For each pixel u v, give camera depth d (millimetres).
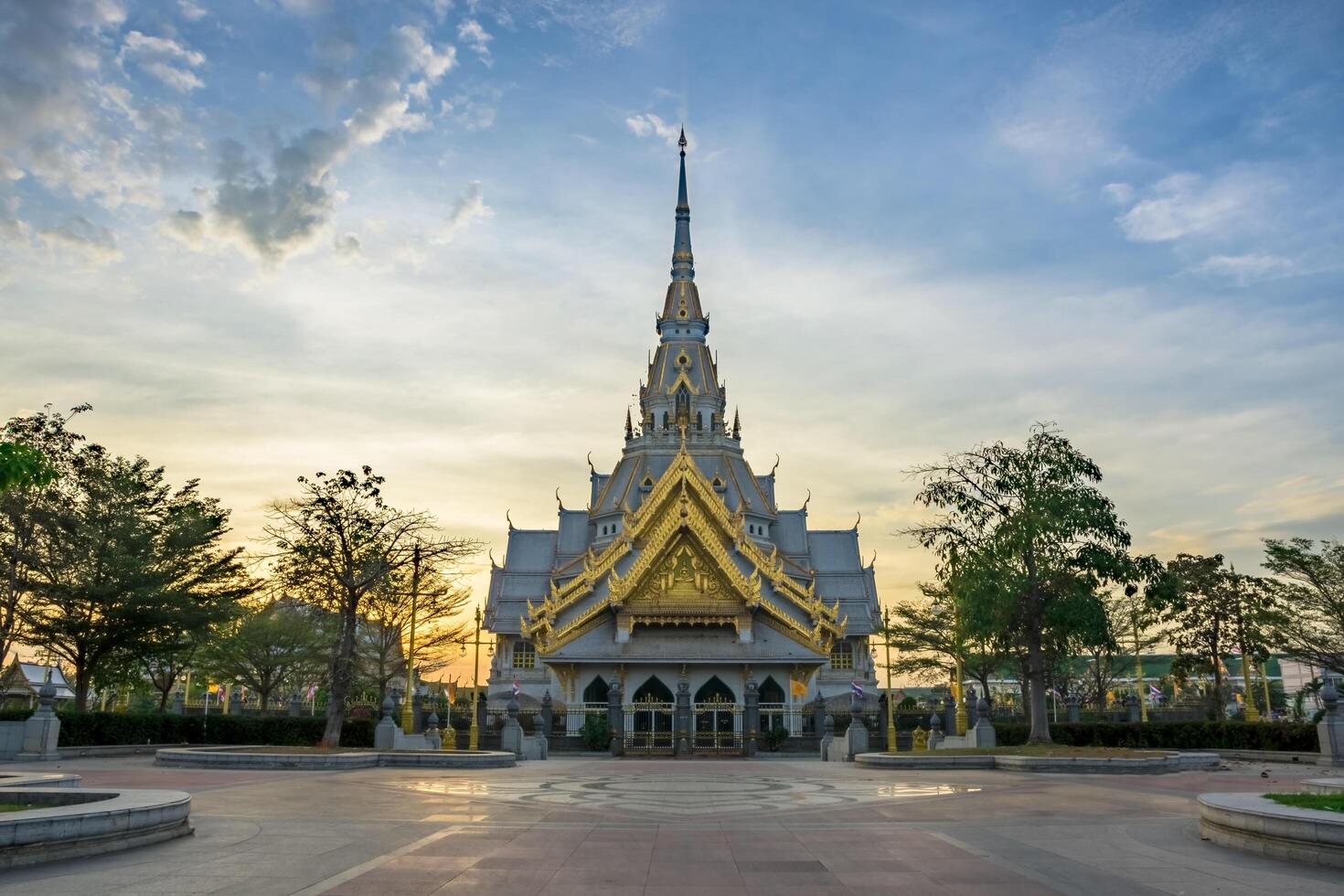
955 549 42781
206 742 53000
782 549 108188
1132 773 33656
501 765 38156
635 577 69062
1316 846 14719
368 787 27000
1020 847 16328
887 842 16844
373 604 66125
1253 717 69812
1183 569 73625
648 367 120688
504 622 100438
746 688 60500
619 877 13586
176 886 12672
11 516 49625
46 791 17828
